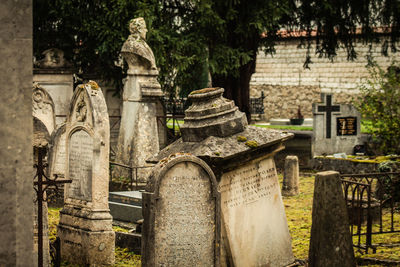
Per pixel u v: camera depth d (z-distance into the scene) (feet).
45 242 23.80
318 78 136.36
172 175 21.67
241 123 24.67
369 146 65.82
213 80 75.61
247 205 24.64
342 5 74.02
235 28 69.62
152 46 63.16
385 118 63.77
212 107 24.29
